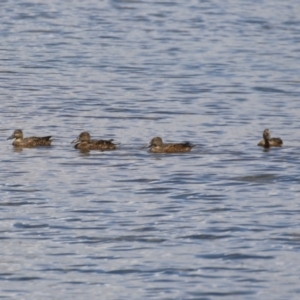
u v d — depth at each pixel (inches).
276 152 1395.2
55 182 1247.5
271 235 1079.0
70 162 1332.4
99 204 1170.0
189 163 1334.9
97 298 935.0
